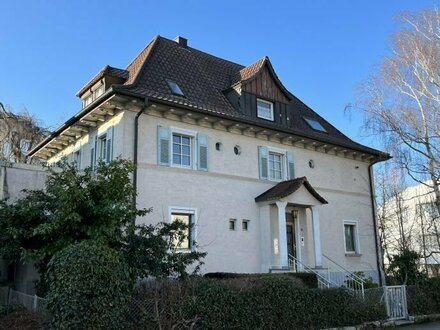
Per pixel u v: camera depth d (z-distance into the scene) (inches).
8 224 401.7
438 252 865.5
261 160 723.4
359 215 866.1
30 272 500.1
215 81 778.2
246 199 687.1
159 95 610.5
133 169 433.1
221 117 651.5
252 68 781.3
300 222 745.0
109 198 403.9
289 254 714.8
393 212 1208.2
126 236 405.1
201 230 620.1
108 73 671.8
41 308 386.0
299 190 692.7
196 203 624.4
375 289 574.2
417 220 1101.7
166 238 461.1
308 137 765.3
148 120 604.7
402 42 816.3
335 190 832.3
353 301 528.1
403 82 806.5
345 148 842.2
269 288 438.3
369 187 906.1
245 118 684.1
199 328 374.3
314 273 631.2
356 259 831.1
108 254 331.9
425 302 625.0
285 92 788.0
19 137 1041.5
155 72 681.6
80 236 395.9
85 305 310.3
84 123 653.9
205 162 650.2
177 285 381.1
